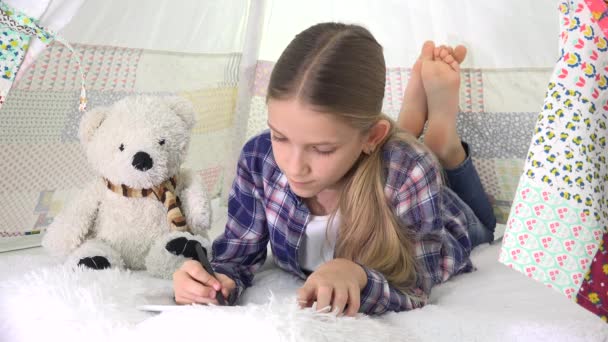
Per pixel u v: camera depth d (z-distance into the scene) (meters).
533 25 1.45
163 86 1.53
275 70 0.98
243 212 1.17
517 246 0.86
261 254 1.21
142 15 1.38
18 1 1.02
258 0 1.62
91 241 1.21
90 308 0.91
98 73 1.39
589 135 0.82
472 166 1.43
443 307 1.01
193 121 1.33
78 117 1.39
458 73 1.43
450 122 1.43
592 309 0.82
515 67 1.51
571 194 0.82
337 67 0.94
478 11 1.49
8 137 1.29
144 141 1.21
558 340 0.89
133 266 1.26
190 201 1.29
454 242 1.23
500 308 1.00
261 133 1.18
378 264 1.08
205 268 1.03
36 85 1.30
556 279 0.83
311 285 0.91
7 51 1.04
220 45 1.63
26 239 1.34
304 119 0.92
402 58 1.64
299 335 0.76
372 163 1.09
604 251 0.81
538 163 0.84
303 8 1.68
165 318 0.86
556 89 0.83
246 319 0.79
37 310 0.92
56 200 1.38
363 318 0.88
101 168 1.23
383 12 1.60
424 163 1.12
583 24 0.81
